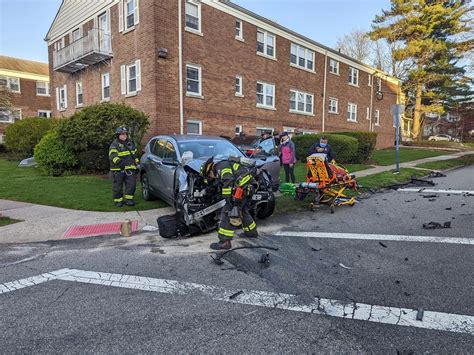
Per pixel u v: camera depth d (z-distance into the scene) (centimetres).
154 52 1441
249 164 493
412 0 3225
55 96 2244
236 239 528
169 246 508
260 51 1955
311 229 577
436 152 2395
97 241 542
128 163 759
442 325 283
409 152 2356
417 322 289
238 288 362
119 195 758
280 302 329
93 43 1656
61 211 722
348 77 2688
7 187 973
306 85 2281
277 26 1995
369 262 427
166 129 1495
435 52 3325
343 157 1563
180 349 258
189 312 313
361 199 819
